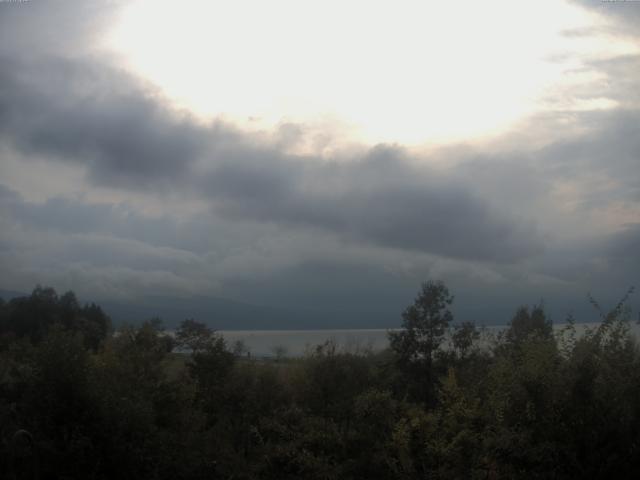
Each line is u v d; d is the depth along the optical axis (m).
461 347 21.09
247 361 21.98
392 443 15.09
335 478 15.40
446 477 13.82
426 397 20.38
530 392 10.64
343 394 18.92
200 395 20.08
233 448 17.61
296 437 16.89
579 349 11.09
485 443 11.24
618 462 9.74
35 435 12.52
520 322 18.44
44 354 13.48
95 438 12.76
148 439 13.70
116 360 16.91
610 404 10.22
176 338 20.94
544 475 10.09
